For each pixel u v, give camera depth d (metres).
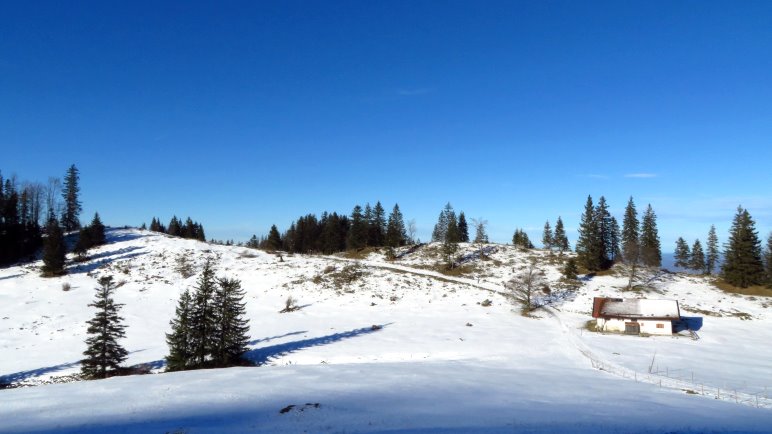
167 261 81.19
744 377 36.09
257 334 51.06
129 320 55.50
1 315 55.47
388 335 50.38
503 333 52.00
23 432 21.11
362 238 117.69
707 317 62.25
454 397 27.77
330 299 67.62
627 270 91.44
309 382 31.86
